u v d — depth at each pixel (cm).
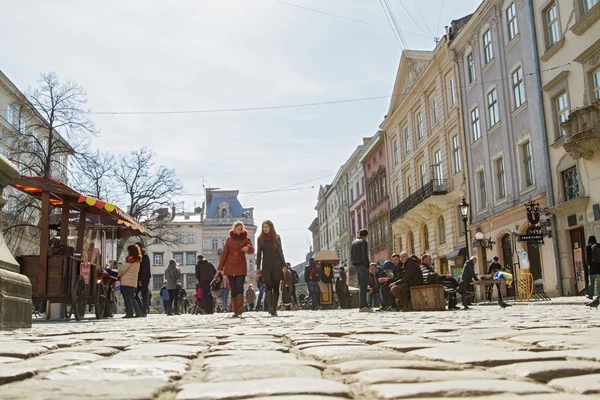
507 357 330
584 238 2175
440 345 427
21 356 395
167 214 4669
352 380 270
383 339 505
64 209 1356
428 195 3528
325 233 8288
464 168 3228
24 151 3475
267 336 604
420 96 3947
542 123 2434
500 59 2811
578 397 213
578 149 2095
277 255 1305
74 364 353
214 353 412
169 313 2295
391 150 4725
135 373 304
